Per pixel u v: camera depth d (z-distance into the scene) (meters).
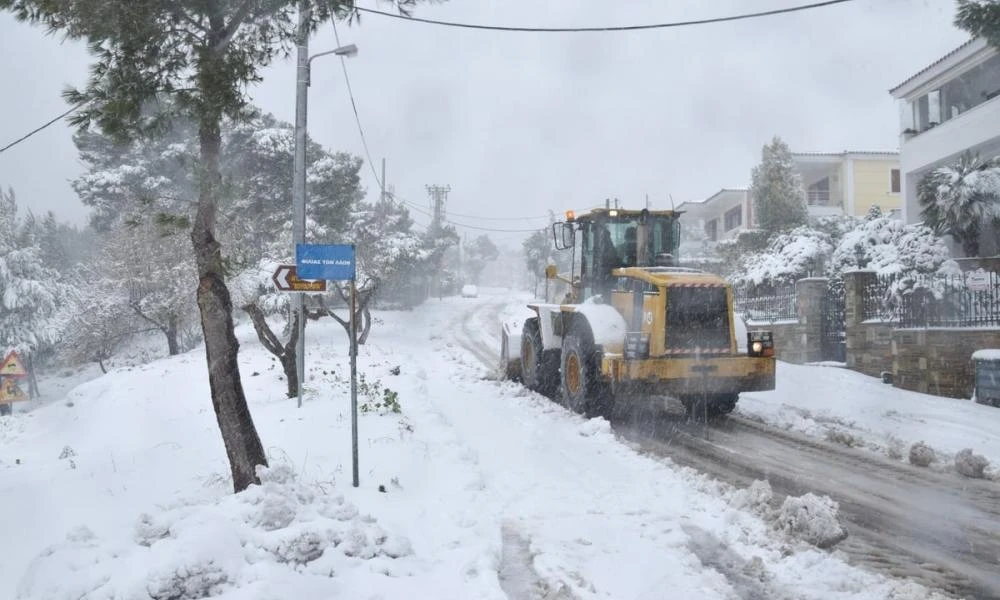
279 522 5.02
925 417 10.48
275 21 6.72
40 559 4.65
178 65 6.36
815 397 12.34
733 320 10.17
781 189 25.91
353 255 6.83
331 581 4.57
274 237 21.69
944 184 15.20
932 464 8.13
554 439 9.27
